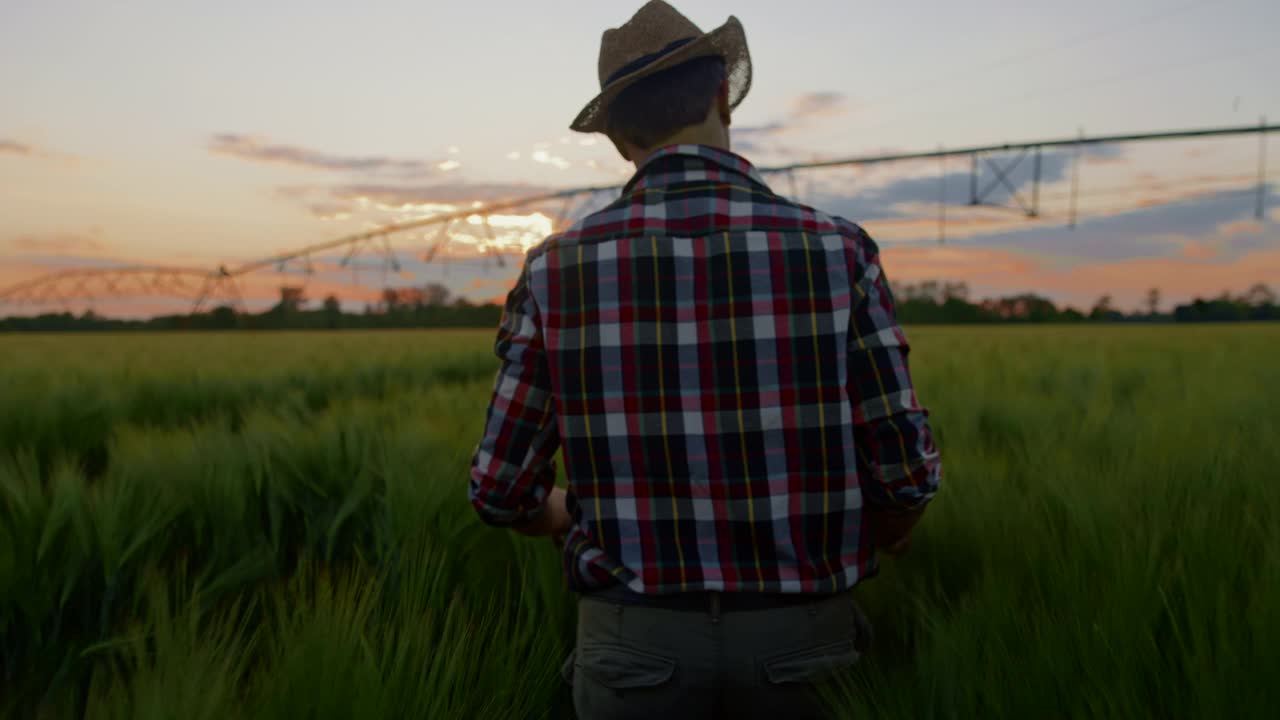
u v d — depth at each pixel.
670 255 1.00
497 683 1.57
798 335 0.98
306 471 2.94
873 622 1.85
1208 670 1.14
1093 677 1.19
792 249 0.99
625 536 1.00
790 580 0.98
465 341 27.33
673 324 0.99
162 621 1.44
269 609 2.08
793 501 0.98
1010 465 2.71
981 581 1.79
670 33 1.06
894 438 0.96
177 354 16.80
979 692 1.27
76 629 2.15
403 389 9.72
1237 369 7.82
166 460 2.82
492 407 1.05
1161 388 5.89
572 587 1.09
